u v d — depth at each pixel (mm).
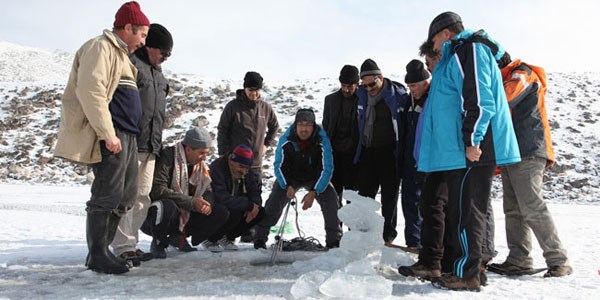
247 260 4363
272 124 6504
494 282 3559
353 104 5383
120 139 3631
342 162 5496
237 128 6129
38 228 6234
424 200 3717
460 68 3309
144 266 4023
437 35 3602
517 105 3834
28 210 8461
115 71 3580
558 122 20047
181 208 4602
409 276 3652
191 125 19391
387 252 4168
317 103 22141
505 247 5352
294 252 4766
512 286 3432
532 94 3863
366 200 4141
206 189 4895
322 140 5082
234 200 4910
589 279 3654
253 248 5211
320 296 3047
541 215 3766
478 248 3307
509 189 3982
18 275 3607
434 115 3436
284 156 5133
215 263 4211
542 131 3820
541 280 3631
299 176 5207
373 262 3986
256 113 6215
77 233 5922
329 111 5477
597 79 26156
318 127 5141
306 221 7508
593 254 4816
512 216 3965
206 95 22578
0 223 6582
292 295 3068
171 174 4613
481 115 3168
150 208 4418
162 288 3285
